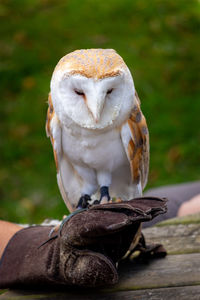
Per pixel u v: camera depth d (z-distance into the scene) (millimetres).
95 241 2260
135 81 5418
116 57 2316
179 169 4434
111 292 2344
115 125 2359
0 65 5688
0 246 2482
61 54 5828
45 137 4816
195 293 2324
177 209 2857
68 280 2283
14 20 6555
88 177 2445
